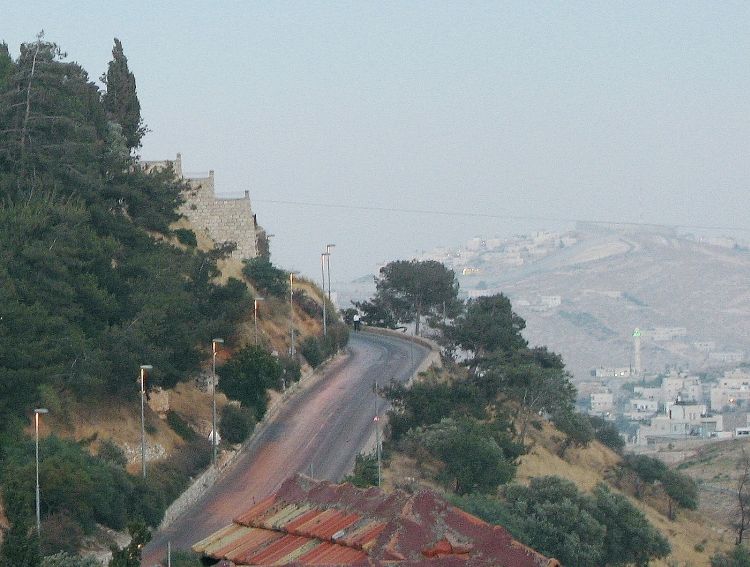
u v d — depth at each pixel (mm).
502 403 144625
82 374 101125
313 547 30328
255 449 119812
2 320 96750
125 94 144500
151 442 107125
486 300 174500
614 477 146250
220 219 168375
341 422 127500
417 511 27984
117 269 116062
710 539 140250
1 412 92812
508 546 26859
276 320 151750
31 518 80938
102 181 123500
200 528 96688
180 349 114500
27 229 106062
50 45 122562
